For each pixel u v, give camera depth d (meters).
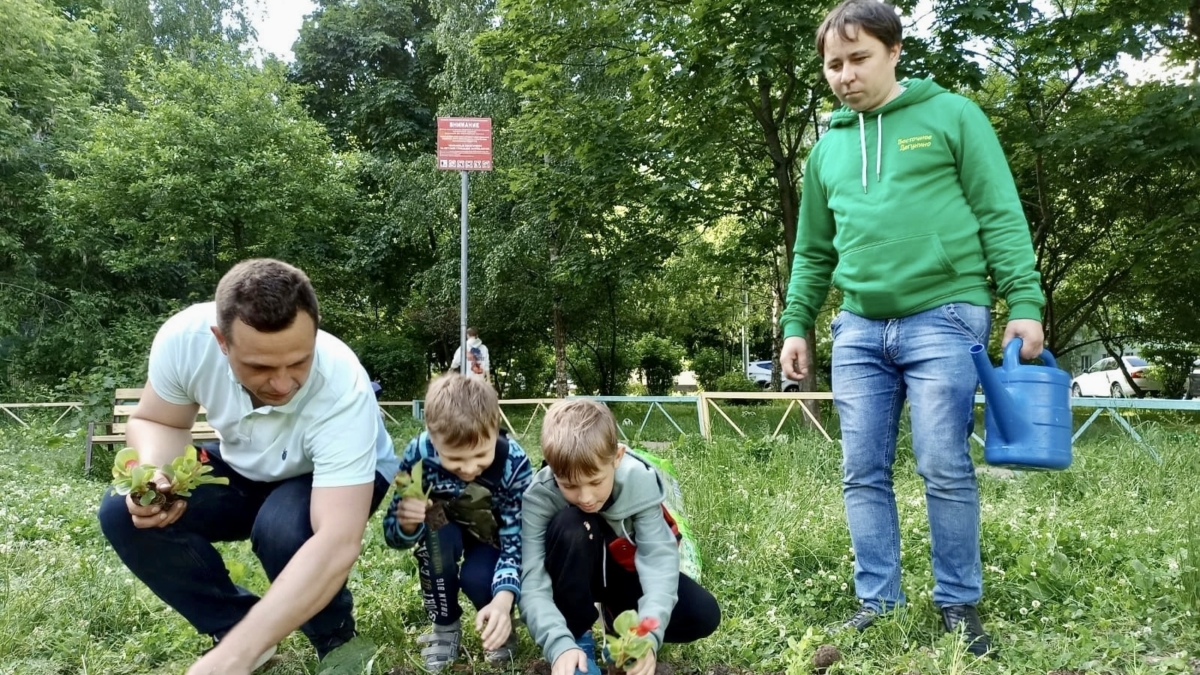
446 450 2.15
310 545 1.96
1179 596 2.75
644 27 10.45
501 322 18.22
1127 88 11.02
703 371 27.77
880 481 2.78
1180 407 6.86
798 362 3.07
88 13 19.12
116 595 2.92
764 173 12.62
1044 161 10.38
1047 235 12.57
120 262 14.02
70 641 2.56
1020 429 2.45
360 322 20.00
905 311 2.63
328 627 2.34
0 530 4.11
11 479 6.29
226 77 13.86
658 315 22.45
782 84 11.22
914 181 2.61
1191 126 9.18
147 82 14.48
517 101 15.07
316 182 14.62
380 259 17.59
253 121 13.65
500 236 15.27
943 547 2.60
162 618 2.83
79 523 4.28
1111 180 11.54
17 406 10.80
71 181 13.92
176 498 2.02
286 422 2.11
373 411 2.17
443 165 6.82
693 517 3.86
